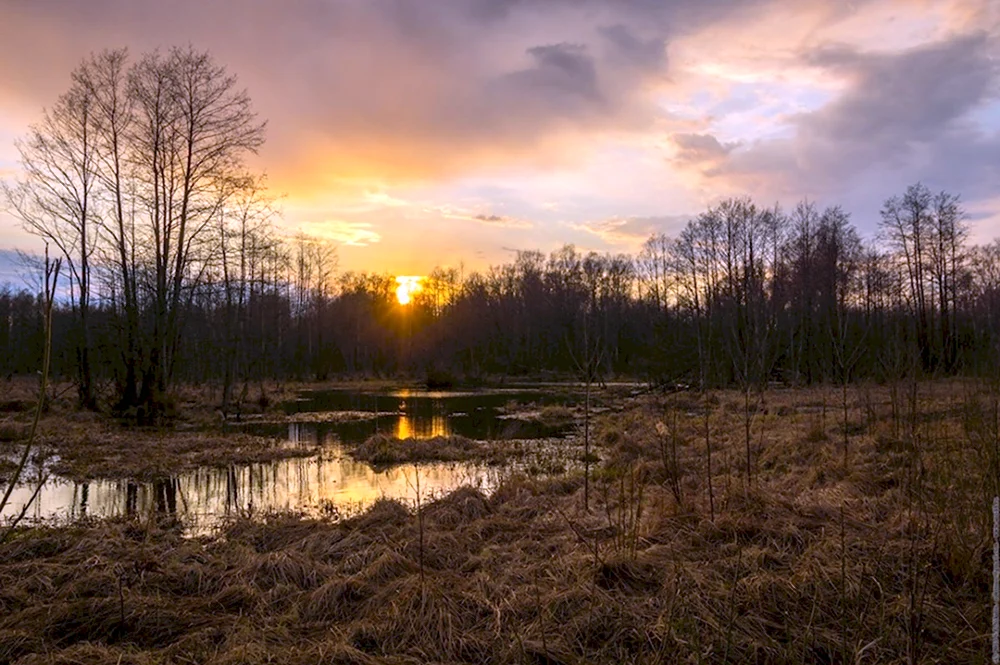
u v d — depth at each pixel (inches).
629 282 2598.4
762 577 191.0
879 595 181.5
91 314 925.8
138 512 356.2
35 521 334.0
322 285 2299.5
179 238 879.1
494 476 467.2
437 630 173.6
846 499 275.6
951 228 1505.9
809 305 1172.5
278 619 189.0
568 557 221.8
